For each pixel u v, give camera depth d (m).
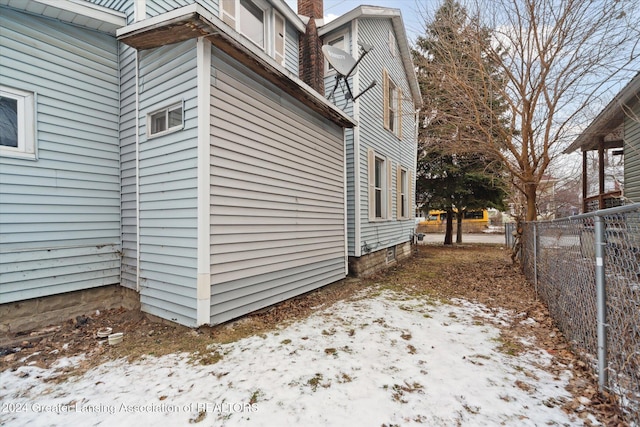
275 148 4.46
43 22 3.75
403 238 10.10
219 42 3.36
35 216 3.64
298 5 8.12
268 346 3.15
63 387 2.43
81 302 4.04
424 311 4.39
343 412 2.11
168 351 3.04
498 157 7.44
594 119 7.08
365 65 7.34
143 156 4.01
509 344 3.21
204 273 3.33
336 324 3.84
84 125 4.10
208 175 3.36
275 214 4.45
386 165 8.53
